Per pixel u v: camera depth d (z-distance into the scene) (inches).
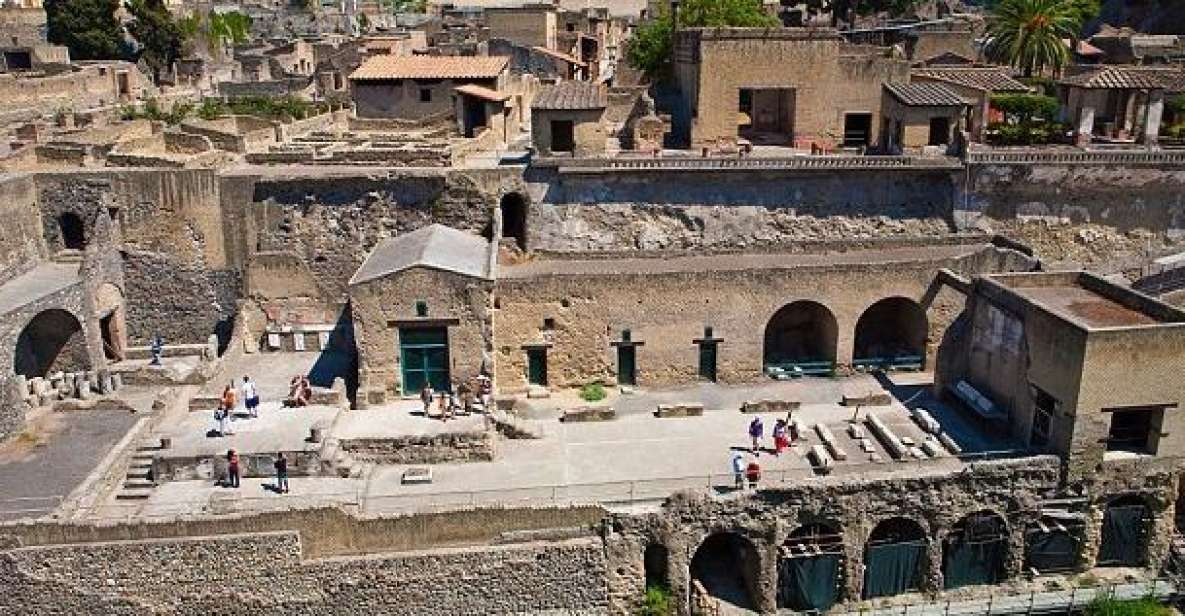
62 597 1346.0
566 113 2127.2
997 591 1514.5
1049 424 1535.4
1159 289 1972.2
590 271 1863.9
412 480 1496.1
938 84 2428.6
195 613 1364.4
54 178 2071.9
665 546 1417.3
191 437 1567.4
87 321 1947.6
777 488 1427.2
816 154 2278.5
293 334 1971.0
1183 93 2534.5
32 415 1704.0
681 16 3029.0
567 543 1391.5
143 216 2105.1
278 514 1360.7
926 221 2222.0
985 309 1710.1
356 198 2110.0
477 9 5639.8
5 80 2942.9
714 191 2167.8
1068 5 3149.6
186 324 2167.8
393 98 2773.1
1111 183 2199.8
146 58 4207.7
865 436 1635.1
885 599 1509.6
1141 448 1535.4
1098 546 1547.7
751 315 1847.9
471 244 1941.4
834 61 2427.4
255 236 2118.6
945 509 1481.3
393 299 1686.8
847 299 1865.2
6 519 1365.7
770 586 1464.1
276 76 4242.1
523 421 1695.4
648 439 1653.5
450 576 1379.2
